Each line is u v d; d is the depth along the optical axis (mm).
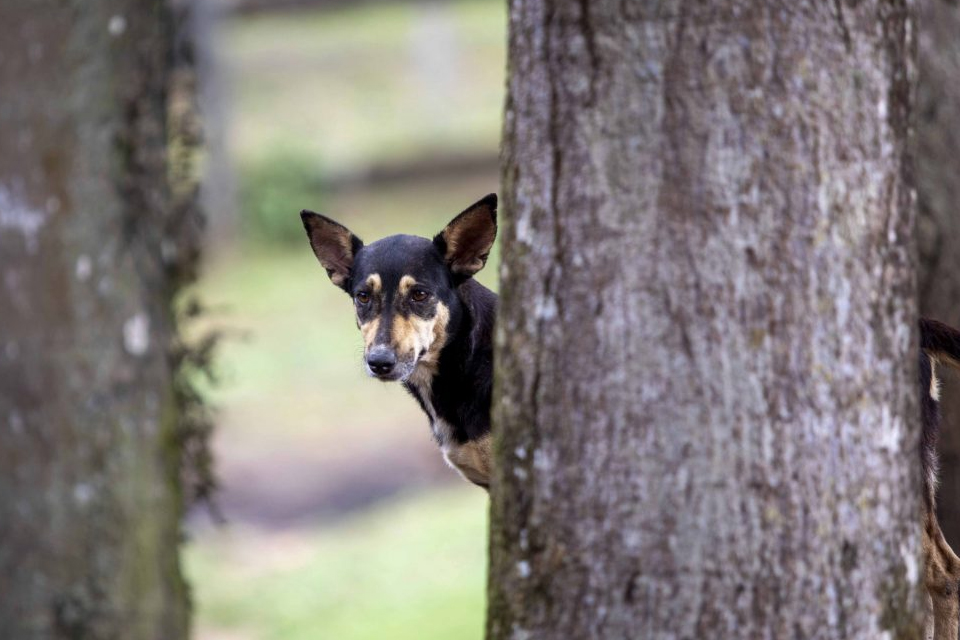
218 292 45281
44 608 11680
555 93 6535
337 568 24484
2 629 11766
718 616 6363
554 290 6590
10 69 11508
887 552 6531
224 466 31688
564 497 6609
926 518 9125
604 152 6402
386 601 22031
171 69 12156
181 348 12531
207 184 49188
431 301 10594
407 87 60000
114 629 11703
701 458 6332
